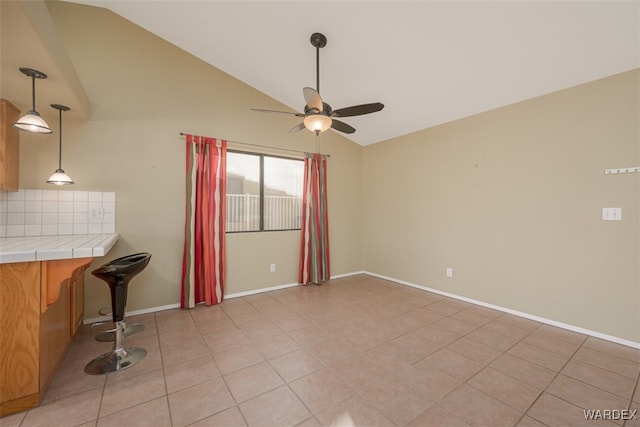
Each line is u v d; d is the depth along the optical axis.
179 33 3.03
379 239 4.80
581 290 2.63
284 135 4.10
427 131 4.01
